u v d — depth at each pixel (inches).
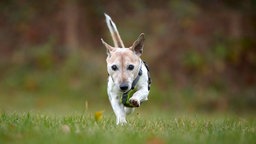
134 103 271.0
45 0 828.0
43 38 784.3
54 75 725.3
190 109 675.4
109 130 237.8
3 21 815.1
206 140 217.0
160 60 742.5
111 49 294.4
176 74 732.0
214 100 698.2
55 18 804.0
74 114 310.8
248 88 737.0
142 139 216.2
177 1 823.1
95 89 695.1
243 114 611.2
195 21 799.1
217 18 808.3
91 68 722.8
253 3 842.2
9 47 778.8
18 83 719.7
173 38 771.4
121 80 276.7
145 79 289.1
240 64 762.2
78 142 205.0
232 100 706.2
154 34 779.4
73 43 775.1
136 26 793.6
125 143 205.0
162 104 681.6
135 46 294.2
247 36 792.9
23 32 794.8
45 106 637.9
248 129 269.6
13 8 827.4
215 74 741.9
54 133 222.2
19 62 751.1
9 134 220.1
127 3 832.9
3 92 704.4
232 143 216.5
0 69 745.0
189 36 776.3
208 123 285.7
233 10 832.9
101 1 827.4
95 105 665.6
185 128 262.7
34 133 221.9
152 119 318.3
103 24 805.9
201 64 744.3
